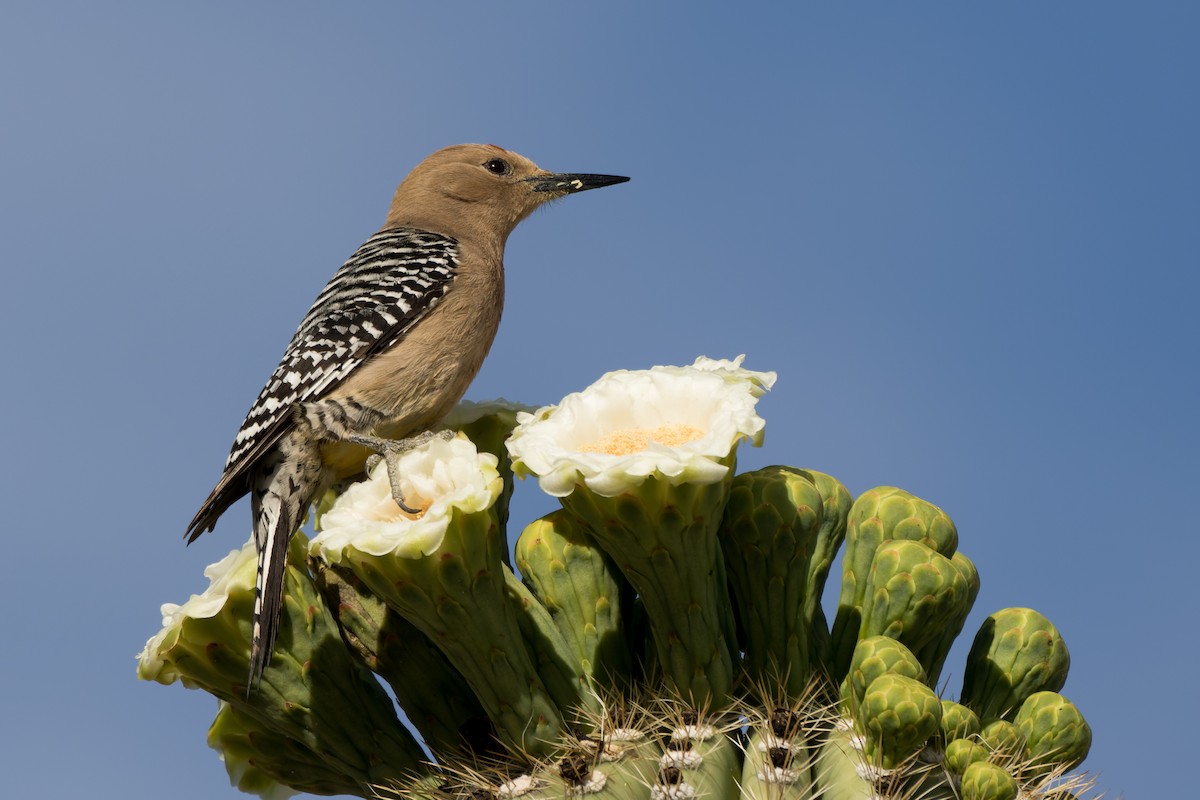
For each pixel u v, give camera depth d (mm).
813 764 6445
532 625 6777
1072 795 6707
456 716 7031
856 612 7227
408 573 6211
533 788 6277
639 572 6438
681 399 6754
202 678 7117
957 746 6430
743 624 7098
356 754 7180
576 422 6723
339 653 7242
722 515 6852
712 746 6305
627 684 6789
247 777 7789
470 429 8352
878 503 7375
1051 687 7379
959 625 7332
